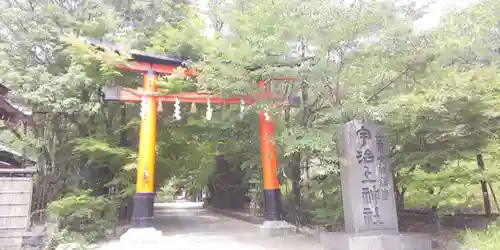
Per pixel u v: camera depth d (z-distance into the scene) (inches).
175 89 556.7
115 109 659.4
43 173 561.0
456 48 374.9
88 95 579.8
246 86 476.7
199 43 624.1
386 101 400.8
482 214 485.7
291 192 671.1
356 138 398.3
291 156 598.9
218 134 725.9
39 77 517.0
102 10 711.7
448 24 381.1
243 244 464.8
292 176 625.0
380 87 434.9
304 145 457.4
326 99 530.6
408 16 423.5
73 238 458.0
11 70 537.6
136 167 554.3
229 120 657.0
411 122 386.3
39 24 661.3
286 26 457.1
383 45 400.2
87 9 712.4
